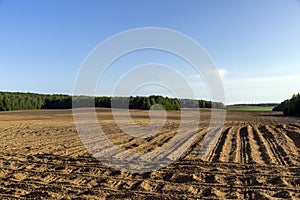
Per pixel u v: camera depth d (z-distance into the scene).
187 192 8.49
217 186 9.08
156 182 9.54
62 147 16.31
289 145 16.41
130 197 8.10
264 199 7.86
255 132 23.09
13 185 9.18
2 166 11.70
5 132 24.08
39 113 55.41
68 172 10.88
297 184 9.20
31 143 17.86
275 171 10.71
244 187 8.94
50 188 8.88
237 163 12.04
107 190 8.73
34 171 10.90
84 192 8.55
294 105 53.06
